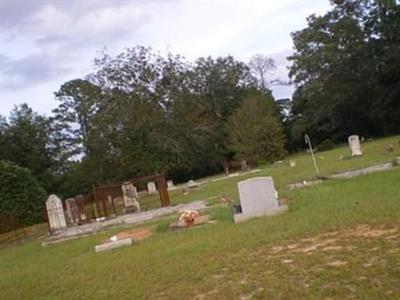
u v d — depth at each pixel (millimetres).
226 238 13086
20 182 36781
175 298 8531
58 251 18734
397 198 13828
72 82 68250
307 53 69250
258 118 52344
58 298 10250
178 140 43094
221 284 8805
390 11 60312
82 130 67062
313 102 67938
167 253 12680
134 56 42719
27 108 65625
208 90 77000
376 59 62344
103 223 26141
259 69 85062
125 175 42875
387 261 8188
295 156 57531
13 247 24688
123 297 9250
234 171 55844
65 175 60406
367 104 65062
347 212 13211
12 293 11797
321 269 8453
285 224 13406
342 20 63438
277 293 7613
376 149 35344
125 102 41250
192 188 38594
